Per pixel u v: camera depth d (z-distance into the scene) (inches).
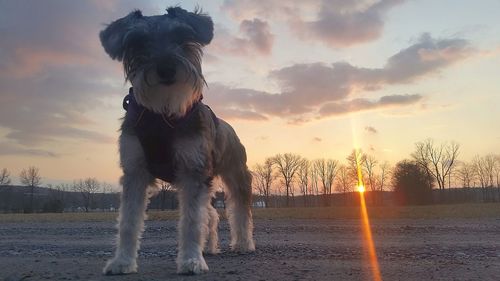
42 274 26.8
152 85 25.1
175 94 25.3
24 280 25.1
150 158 26.1
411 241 46.0
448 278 24.7
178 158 25.9
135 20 27.0
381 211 115.3
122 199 26.4
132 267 25.8
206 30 27.7
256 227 66.8
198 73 26.4
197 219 25.8
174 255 36.3
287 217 94.1
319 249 39.0
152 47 25.9
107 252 40.2
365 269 27.6
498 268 28.1
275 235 53.6
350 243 44.2
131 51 26.5
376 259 32.4
